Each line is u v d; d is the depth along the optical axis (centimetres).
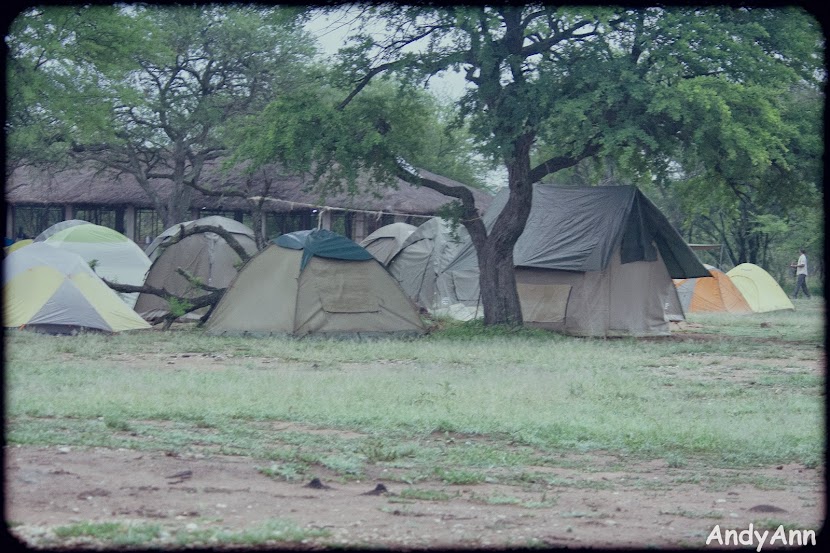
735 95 2186
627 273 2452
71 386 1321
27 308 2039
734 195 2748
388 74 2350
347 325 2169
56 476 768
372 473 868
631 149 2150
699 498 820
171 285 2566
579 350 2012
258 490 770
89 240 2642
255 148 2328
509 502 768
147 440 942
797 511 772
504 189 2756
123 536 600
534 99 2203
